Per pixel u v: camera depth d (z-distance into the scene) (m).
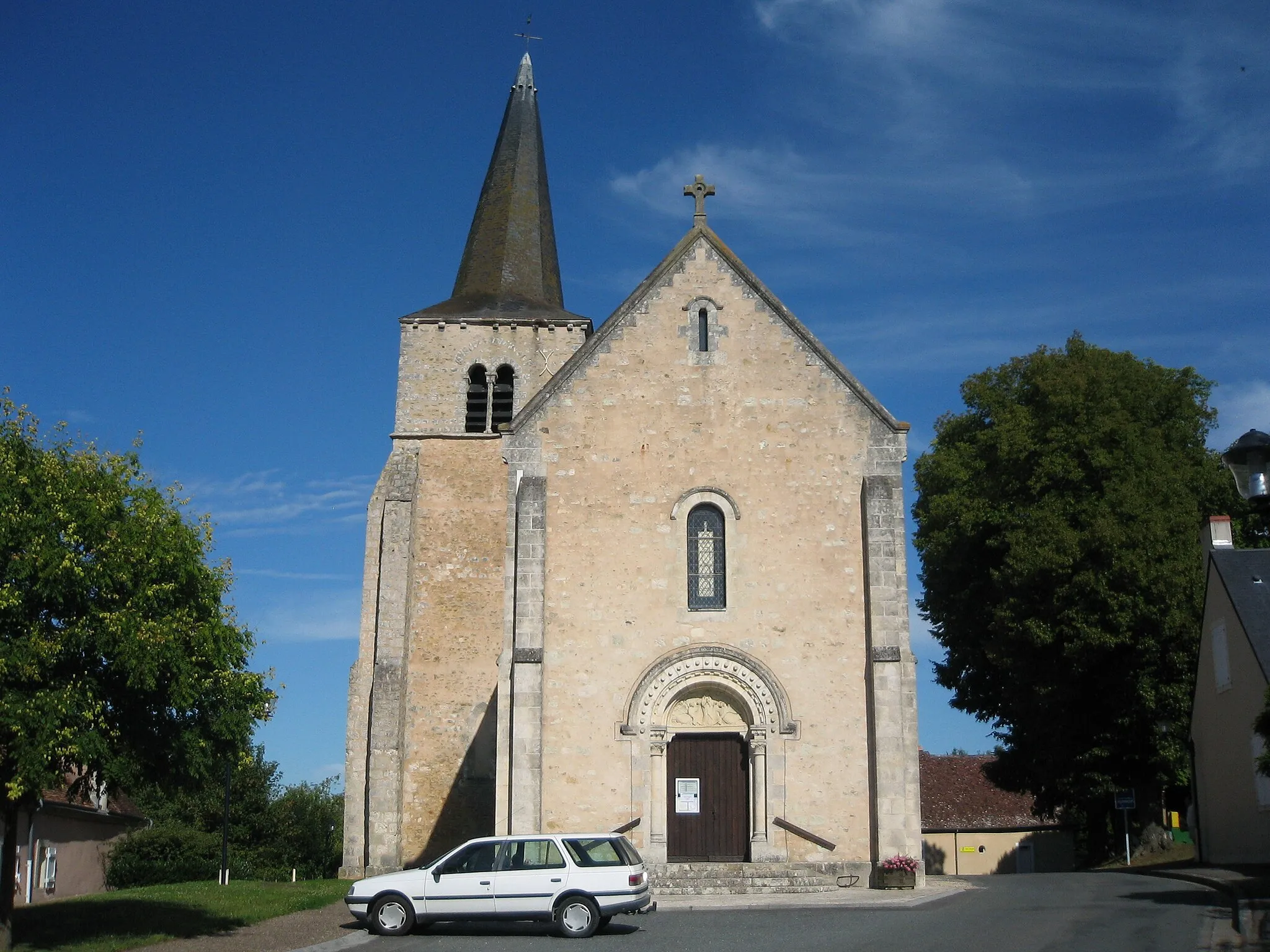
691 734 27.25
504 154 44.12
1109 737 34.75
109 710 19.09
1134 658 33.38
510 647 27.28
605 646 27.23
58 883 41.41
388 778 34.22
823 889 25.47
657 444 28.23
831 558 27.58
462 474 38.25
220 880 36.25
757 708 26.89
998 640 35.62
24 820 37.56
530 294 42.09
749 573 27.55
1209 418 38.22
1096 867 37.84
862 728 26.72
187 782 20.12
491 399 39.25
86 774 19.52
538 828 26.09
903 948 16.02
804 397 28.38
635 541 27.77
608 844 20.20
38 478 19.23
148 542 19.42
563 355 39.88
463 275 42.78
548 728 26.81
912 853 25.83
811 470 28.02
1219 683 30.94
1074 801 38.53
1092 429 34.78
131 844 47.94
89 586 18.88
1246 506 35.53
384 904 20.17
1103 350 37.66
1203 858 32.28
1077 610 33.09
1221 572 30.30
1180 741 33.59
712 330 28.80
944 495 38.22
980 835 56.75
